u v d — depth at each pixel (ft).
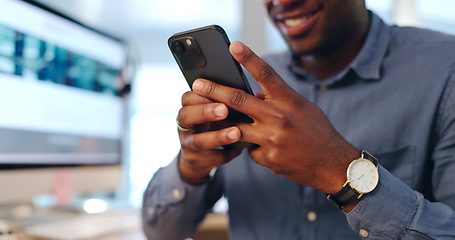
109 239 2.69
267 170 2.49
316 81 2.58
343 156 1.59
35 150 3.18
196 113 1.58
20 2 3.04
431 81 2.19
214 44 1.54
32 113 3.15
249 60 1.40
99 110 3.99
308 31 2.25
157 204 2.47
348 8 2.21
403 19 5.49
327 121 1.58
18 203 4.00
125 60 4.42
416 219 1.66
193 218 2.53
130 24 10.24
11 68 2.97
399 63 2.35
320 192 2.28
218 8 10.00
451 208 1.86
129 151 7.39
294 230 2.35
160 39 10.37
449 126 2.06
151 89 10.57
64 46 3.51
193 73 1.68
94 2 9.66
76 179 3.69
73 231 2.76
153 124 10.35
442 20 7.68
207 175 2.21
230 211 2.58
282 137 1.50
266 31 6.28
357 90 2.39
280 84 1.46
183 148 1.89
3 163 2.88
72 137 3.60
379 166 1.70
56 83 3.41
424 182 2.17
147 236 2.65
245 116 1.59
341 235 2.23
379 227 1.68
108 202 4.77
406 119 2.22
